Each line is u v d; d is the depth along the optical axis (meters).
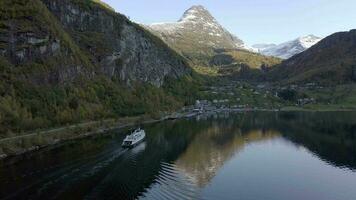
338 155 168.12
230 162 149.88
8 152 140.38
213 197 106.62
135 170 126.12
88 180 108.94
